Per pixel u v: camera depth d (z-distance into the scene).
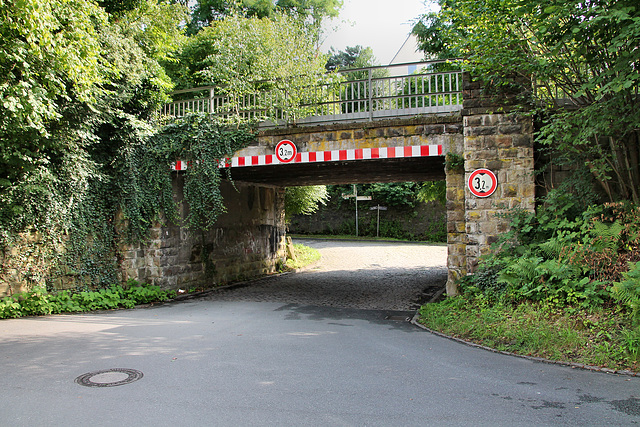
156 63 13.98
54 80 9.16
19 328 8.54
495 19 8.43
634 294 6.26
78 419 4.12
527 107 9.33
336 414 4.24
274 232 19.75
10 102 8.01
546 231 8.89
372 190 36.31
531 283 7.94
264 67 15.16
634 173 8.39
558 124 7.77
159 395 4.75
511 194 9.45
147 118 13.38
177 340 7.47
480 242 9.57
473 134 9.64
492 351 6.67
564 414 4.22
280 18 17.16
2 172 10.27
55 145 10.59
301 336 7.82
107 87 12.21
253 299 12.79
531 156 9.38
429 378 5.34
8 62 8.68
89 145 12.09
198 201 12.66
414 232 35.84
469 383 5.15
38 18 8.05
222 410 4.34
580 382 5.14
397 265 21.69
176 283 13.67
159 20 15.99
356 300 12.46
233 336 7.81
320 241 33.22
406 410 4.34
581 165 8.83
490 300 8.64
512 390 4.90
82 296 11.16
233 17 16.91
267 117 12.64
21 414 4.24
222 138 12.21
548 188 9.55
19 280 10.48
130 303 11.63
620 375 5.36
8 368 5.77
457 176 10.13
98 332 8.16
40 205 10.72
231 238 16.53
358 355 6.46
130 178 12.73
